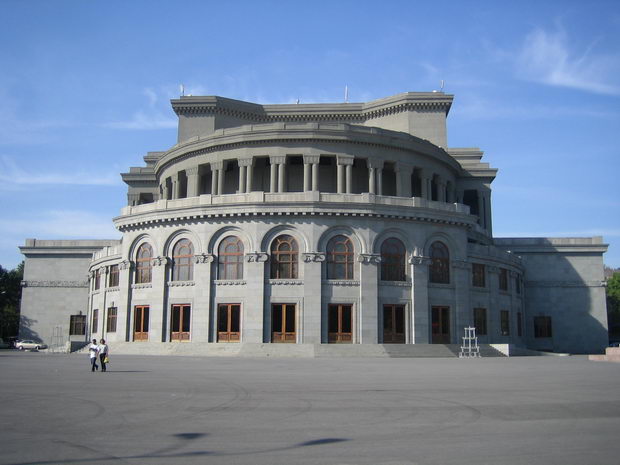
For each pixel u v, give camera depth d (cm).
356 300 5209
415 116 7769
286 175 6138
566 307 7444
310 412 1717
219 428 1466
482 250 6050
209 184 6662
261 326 5091
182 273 5466
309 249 5191
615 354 4212
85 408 1786
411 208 5412
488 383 2538
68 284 7975
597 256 7544
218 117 7900
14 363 3947
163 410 1748
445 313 5606
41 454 1187
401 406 1839
